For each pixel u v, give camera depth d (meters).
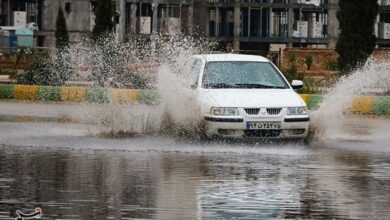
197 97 22.77
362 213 13.68
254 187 15.86
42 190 15.29
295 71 40.19
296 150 21.36
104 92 33.41
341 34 42.59
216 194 15.10
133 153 20.23
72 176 16.83
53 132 24.33
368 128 27.72
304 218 13.30
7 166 18.00
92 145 21.58
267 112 22.12
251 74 23.84
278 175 17.30
